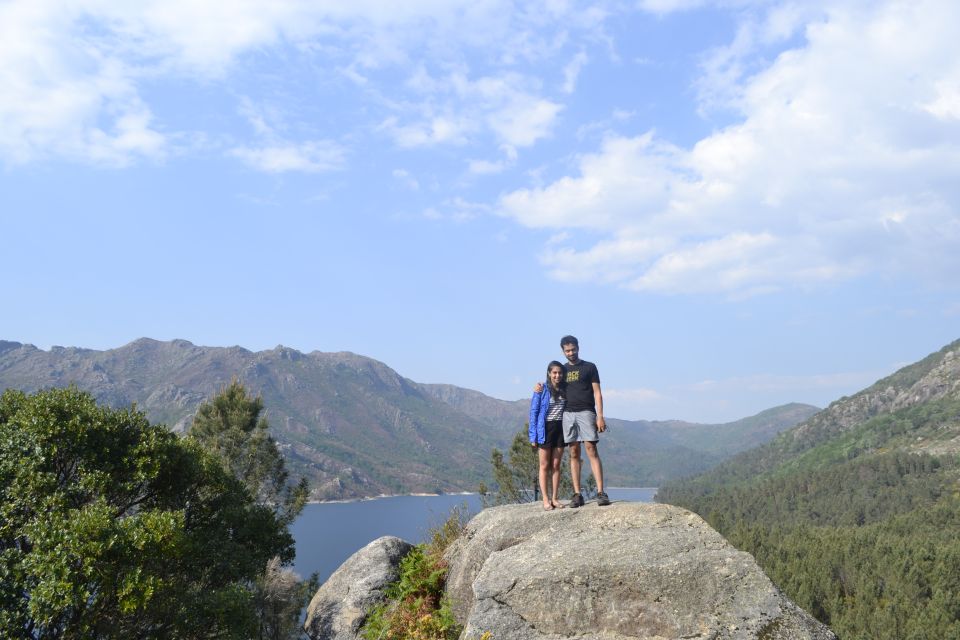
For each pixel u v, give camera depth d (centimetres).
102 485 1498
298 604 2620
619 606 726
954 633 7825
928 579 9719
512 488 2355
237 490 2033
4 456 1452
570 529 895
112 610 1378
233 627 1505
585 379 977
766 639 666
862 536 12556
